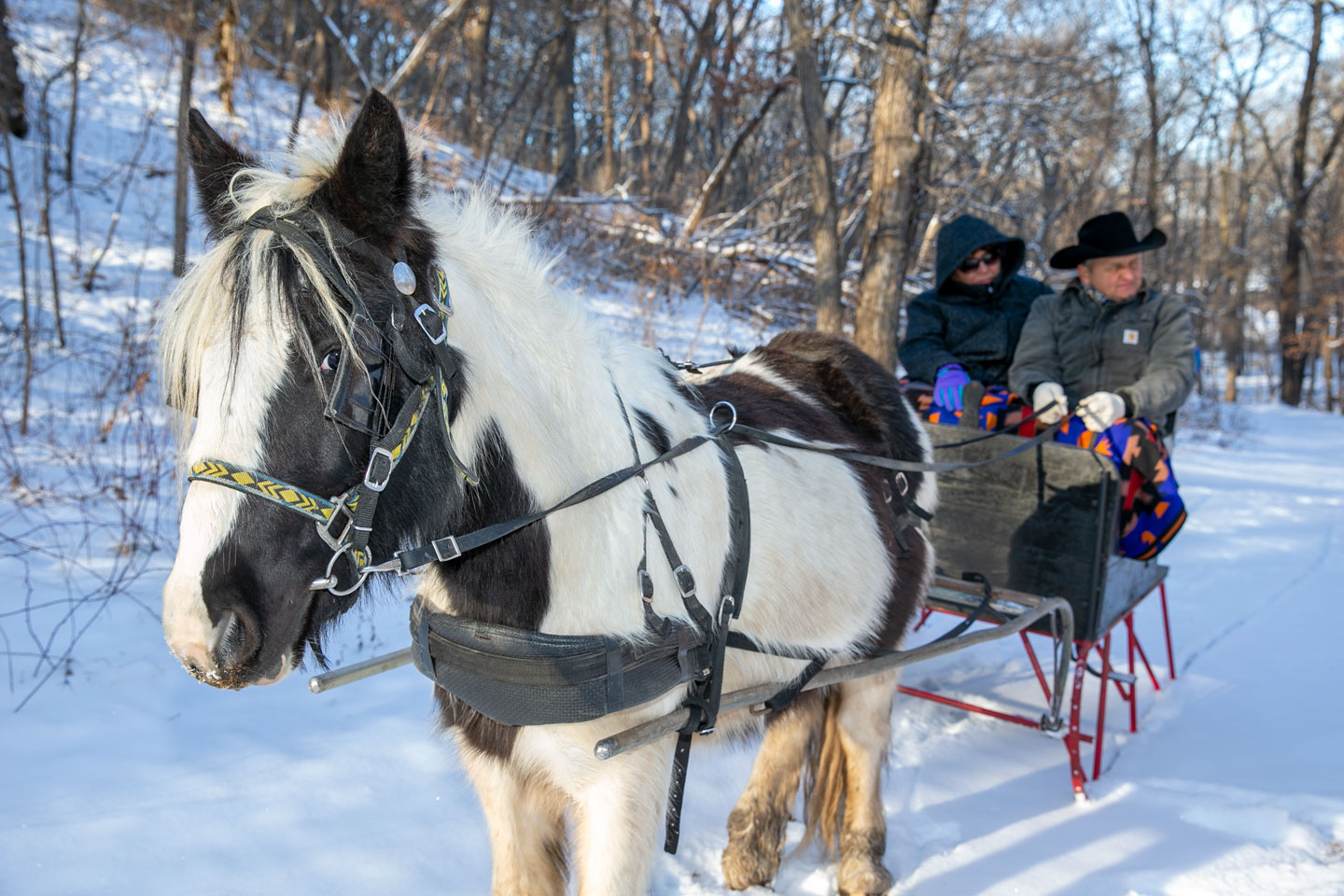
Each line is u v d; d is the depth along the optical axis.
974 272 4.37
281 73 15.16
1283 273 25.44
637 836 1.83
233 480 1.34
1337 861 2.78
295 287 1.38
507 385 1.69
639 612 1.80
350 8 14.15
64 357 6.98
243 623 1.35
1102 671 3.49
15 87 10.43
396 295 1.49
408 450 1.51
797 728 2.74
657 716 1.87
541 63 17.30
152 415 6.16
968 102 10.75
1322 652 4.76
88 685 3.41
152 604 4.13
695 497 1.93
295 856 2.59
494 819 1.96
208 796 2.81
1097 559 3.13
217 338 1.37
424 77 15.92
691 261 10.98
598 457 1.81
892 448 2.77
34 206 9.43
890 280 7.16
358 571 1.47
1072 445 3.35
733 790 3.18
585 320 1.94
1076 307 3.96
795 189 14.27
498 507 1.67
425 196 1.75
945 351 4.21
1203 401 20.67
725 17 16.19
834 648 2.31
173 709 3.33
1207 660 4.67
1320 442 17.53
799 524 2.18
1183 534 7.65
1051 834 2.97
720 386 2.43
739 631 2.03
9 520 4.70
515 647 1.70
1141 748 3.65
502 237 1.86
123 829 2.60
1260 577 6.36
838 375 2.77
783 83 10.59
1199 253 33.25
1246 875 2.71
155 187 10.96
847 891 2.60
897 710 3.88
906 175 7.12
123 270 8.70
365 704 3.53
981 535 3.41
